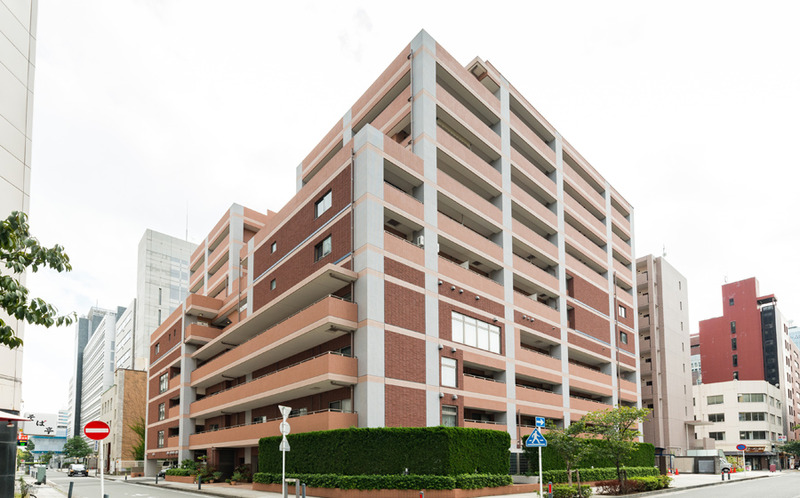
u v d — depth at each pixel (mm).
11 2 18188
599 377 50000
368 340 29875
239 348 40219
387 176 35000
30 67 19016
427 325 33438
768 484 42250
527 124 49531
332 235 34719
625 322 57969
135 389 81062
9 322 17328
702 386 100188
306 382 30766
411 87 37688
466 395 34844
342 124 43812
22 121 18406
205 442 44406
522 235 43531
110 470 79812
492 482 27844
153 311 104000
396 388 30703
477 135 40938
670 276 74562
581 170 55406
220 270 57281
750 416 93750
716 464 63062
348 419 29391
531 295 45781
